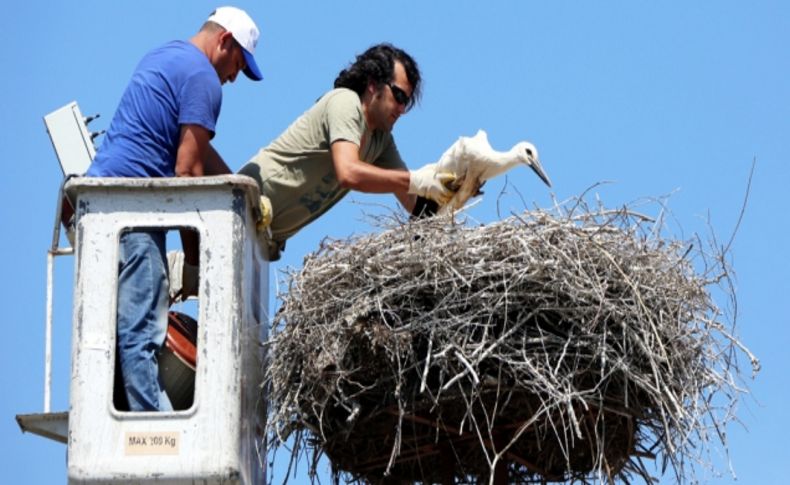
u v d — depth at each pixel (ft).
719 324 73.97
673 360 72.02
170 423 66.59
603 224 73.20
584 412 72.64
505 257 71.00
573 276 70.18
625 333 70.38
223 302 68.18
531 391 69.46
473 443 76.28
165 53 75.87
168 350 71.05
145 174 73.56
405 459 76.89
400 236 72.64
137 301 68.64
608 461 75.97
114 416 66.44
